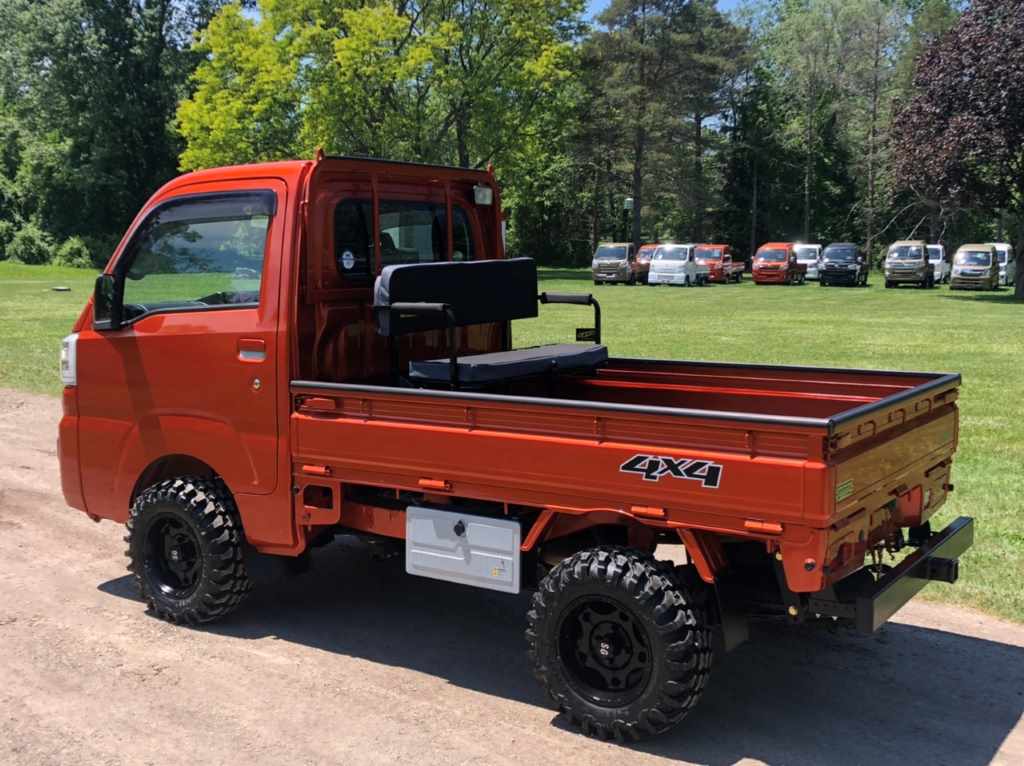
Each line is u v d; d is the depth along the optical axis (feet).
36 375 50.24
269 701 14.75
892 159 141.08
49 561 21.59
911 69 219.61
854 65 237.66
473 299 17.79
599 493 13.47
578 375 19.89
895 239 236.22
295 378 16.57
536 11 155.43
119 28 209.15
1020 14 110.22
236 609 18.52
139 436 18.31
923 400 15.21
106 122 208.64
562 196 248.32
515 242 258.57
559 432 13.83
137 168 219.41
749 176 262.06
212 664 16.12
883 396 17.04
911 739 13.62
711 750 13.26
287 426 16.48
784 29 258.78
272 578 18.06
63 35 201.36
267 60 146.72
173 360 17.67
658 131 225.97
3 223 210.59
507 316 18.72
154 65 215.31
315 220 16.89
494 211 21.04
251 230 16.94
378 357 18.37
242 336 16.83
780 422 12.04
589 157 233.76
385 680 15.58
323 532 17.43
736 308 101.40
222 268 17.28
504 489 14.33
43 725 13.92
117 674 15.69
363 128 152.76
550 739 13.58
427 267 16.71
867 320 84.69
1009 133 111.75
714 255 177.68
